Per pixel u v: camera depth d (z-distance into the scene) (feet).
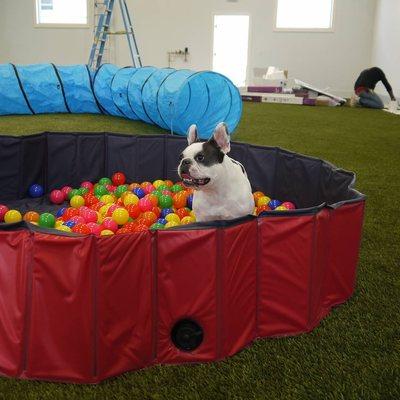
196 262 5.57
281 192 11.77
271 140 20.33
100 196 12.30
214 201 8.22
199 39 43.39
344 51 42.73
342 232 6.84
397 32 35.29
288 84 43.42
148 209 10.88
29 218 10.09
